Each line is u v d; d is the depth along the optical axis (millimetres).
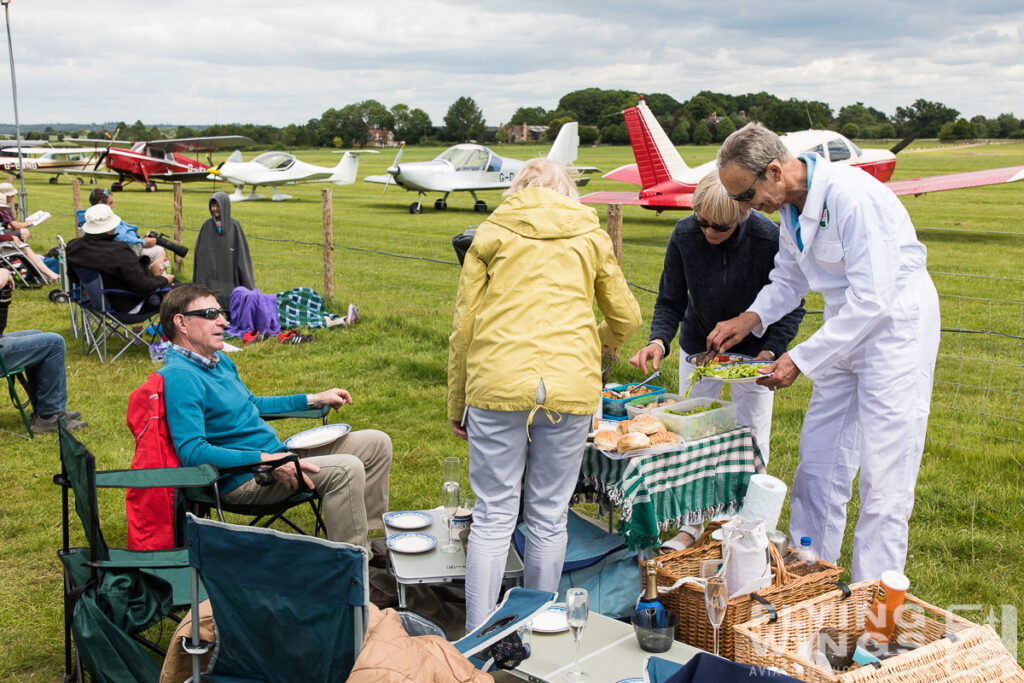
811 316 9492
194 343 3270
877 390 3002
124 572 2625
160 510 3016
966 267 13656
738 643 2447
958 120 110812
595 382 2818
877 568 3092
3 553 3826
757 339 3807
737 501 3297
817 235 2996
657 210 22422
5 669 2924
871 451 3037
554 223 2791
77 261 7000
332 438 3613
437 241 16406
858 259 2920
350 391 6395
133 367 7070
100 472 2738
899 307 2953
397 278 11758
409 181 25562
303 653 2119
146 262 7695
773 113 80000
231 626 2215
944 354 8008
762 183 2988
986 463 4969
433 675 2039
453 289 10859
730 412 3244
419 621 2561
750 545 2691
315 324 8219
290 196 33281
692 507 3168
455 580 3016
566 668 2471
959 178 19953
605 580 3242
